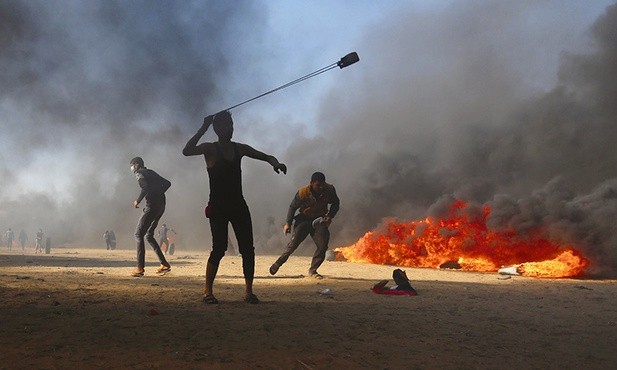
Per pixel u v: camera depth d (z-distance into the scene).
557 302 6.35
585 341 3.92
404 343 3.66
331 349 3.37
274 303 5.41
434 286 7.99
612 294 7.56
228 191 5.45
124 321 3.92
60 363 2.81
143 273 8.84
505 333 4.15
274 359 3.09
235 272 10.38
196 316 4.26
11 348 3.06
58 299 4.96
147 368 2.79
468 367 3.13
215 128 5.56
